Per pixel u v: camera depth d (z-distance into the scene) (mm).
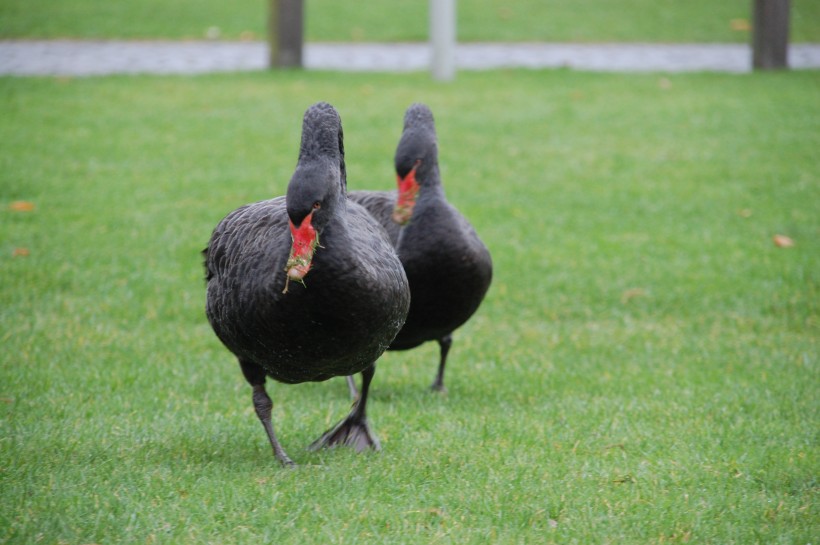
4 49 28109
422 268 9062
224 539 6418
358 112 21641
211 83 24281
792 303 12320
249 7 36031
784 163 18266
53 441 7941
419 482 7445
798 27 33156
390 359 11070
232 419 8805
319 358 7078
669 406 9250
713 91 24016
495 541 6484
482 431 8609
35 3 34375
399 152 9062
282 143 19297
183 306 11922
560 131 20594
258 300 6895
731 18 34938
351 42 31562
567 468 7719
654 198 16547
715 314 12117
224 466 7629
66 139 18984
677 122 21203
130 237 14188
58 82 23766
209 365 10266
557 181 17422
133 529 6473
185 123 20500
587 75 26234
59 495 6883
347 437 8227
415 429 8750
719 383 9906
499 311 12312
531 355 10883
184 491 7082
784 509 6965
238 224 7590
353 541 6418
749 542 6512
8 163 17328
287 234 6953
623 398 9500
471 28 33656
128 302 11922
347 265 6719
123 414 8711
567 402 9430
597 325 11867
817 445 8281
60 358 10062
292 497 7031
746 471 7664
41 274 12516
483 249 9391
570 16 35625
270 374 7574
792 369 10281
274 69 26406
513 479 7480
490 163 18406
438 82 24938
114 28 31750
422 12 36062
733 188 16938
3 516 6512
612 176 17703
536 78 25719
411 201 8930
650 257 14031
